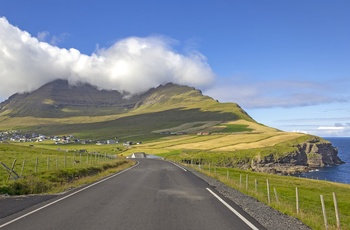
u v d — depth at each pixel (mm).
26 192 18094
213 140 170750
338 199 32219
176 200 15219
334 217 19969
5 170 28984
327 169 129375
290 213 12648
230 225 9953
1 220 10422
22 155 53281
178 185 22266
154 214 11633
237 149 135000
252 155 125625
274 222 10602
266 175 57812
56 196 16297
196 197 16328
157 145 168625
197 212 12109
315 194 34844
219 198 16062
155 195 16953
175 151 130000
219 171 54500
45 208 12719
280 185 40688
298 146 142000
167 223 10141
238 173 54625
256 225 10000
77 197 15961
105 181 24891
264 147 136625
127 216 11227
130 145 190125
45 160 46188
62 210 12312
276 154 128125
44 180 22047
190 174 33594
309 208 23281
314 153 144750
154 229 9328
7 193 17219
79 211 12133
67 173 27250
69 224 9891
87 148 164625
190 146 151625
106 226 9656
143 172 35812
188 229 9367
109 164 44875
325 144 152500
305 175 109500
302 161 138250
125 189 19578
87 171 32094
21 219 10578
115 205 13602
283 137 160250
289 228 9797
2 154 51375
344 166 141875
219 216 11367
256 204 14492
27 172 28250
